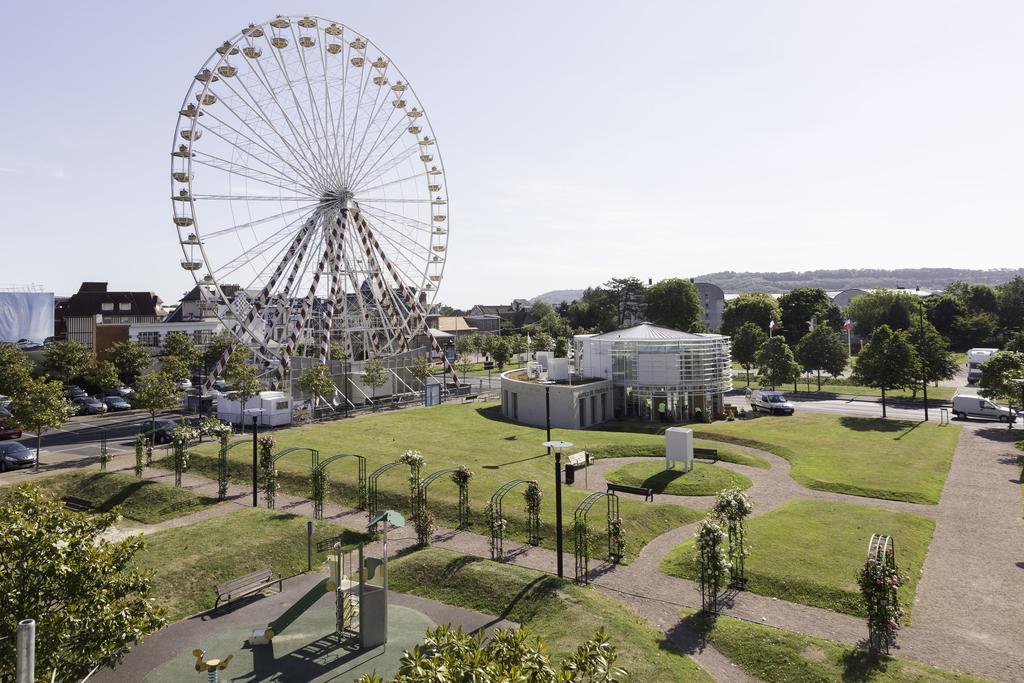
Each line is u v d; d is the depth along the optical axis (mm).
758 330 105438
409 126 87125
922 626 23516
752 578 27406
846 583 26578
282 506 39156
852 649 21359
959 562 29406
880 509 36562
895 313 144375
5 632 15508
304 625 24672
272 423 65250
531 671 11555
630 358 69875
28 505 18141
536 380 73000
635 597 26297
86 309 124188
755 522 34344
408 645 22656
